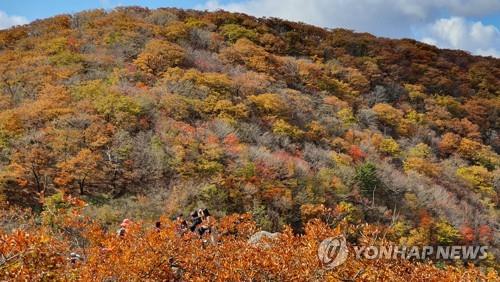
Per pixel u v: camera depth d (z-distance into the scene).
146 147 52.31
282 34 112.06
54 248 13.85
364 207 52.31
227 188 47.88
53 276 13.34
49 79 65.44
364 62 107.38
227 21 109.38
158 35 89.75
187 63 80.00
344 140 69.00
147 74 71.94
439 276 17.86
